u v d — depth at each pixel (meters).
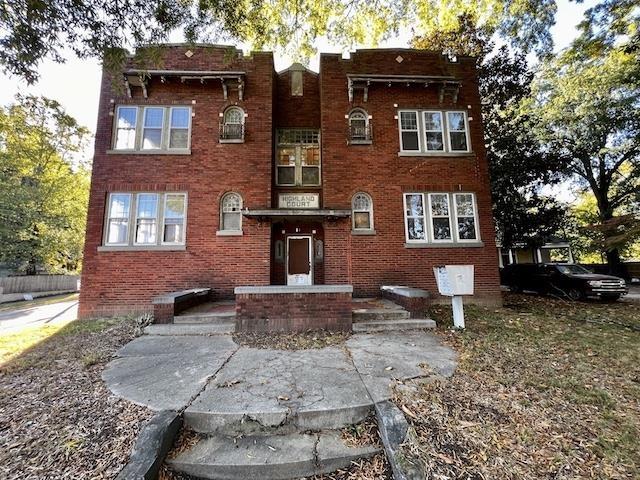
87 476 2.74
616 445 3.10
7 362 5.40
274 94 11.97
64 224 21.47
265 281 10.12
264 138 10.79
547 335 6.91
